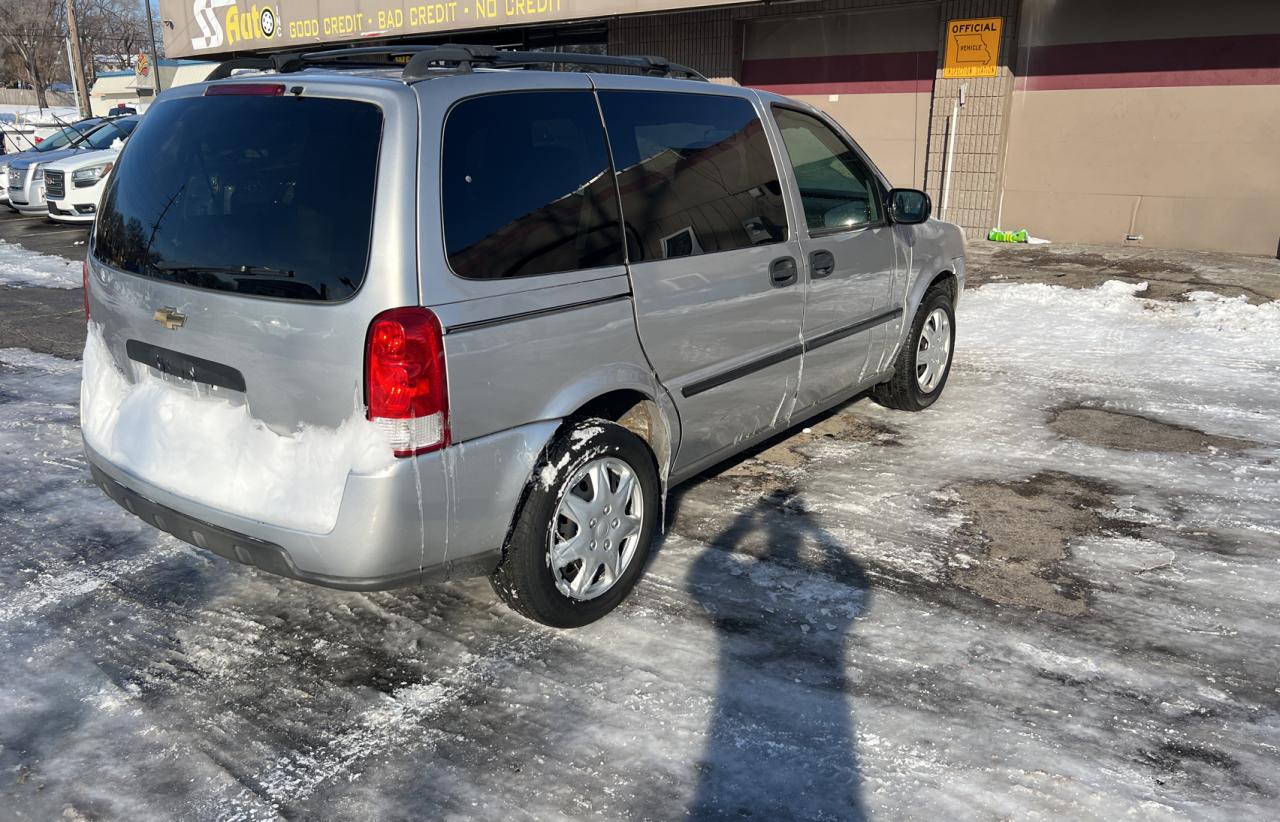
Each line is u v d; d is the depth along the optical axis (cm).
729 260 380
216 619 343
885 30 1248
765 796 254
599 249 325
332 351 270
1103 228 1152
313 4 1744
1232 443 517
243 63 369
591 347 320
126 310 325
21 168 1602
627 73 383
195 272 298
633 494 345
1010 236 1190
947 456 501
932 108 1224
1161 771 263
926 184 1257
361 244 269
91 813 249
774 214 412
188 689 302
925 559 386
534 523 307
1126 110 1103
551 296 305
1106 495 450
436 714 290
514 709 291
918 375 564
